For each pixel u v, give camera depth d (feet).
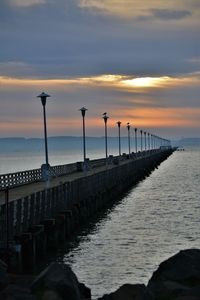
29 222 96.99
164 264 57.36
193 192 248.52
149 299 47.09
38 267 96.07
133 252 109.19
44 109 135.54
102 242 121.19
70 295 46.85
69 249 113.19
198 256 57.82
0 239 80.84
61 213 120.78
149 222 152.35
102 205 186.19
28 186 148.56
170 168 484.33
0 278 50.19
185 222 151.02
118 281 86.28
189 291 49.75
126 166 266.57
